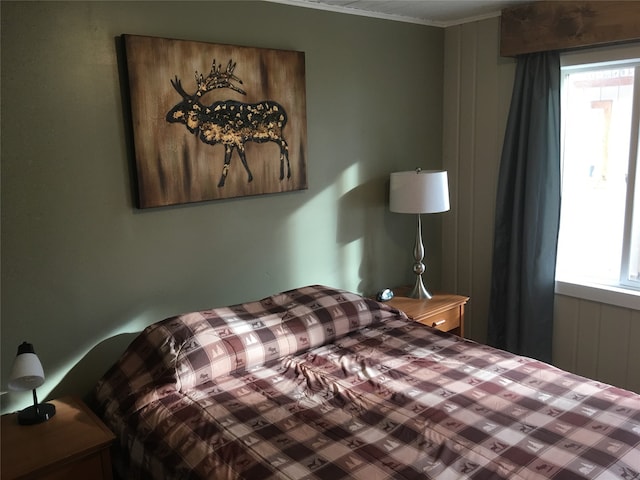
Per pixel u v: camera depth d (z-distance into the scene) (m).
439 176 3.18
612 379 3.23
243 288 2.84
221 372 2.24
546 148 3.21
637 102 2.99
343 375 2.27
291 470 1.62
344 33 3.11
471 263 3.82
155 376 2.16
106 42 2.24
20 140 2.09
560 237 3.47
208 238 2.67
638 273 3.17
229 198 2.69
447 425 1.85
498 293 3.59
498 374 2.23
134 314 2.47
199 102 2.50
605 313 3.20
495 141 3.55
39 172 2.14
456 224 3.86
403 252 3.69
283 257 3.00
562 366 3.45
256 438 1.80
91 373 2.38
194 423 1.91
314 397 2.09
